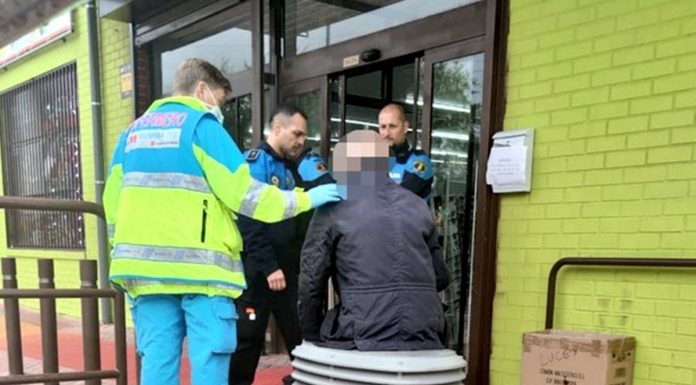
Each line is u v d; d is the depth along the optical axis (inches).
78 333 232.7
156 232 86.6
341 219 86.0
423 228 86.9
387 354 80.4
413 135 160.1
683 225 108.6
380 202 87.0
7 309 122.0
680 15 108.7
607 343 106.0
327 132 178.9
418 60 157.6
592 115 120.3
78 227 275.0
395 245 84.4
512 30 132.9
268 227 125.4
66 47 276.2
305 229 130.5
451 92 148.0
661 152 111.2
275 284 121.9
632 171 114.9
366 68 171.2
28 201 111.6
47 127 295.4
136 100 243.0
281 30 193.2
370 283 83.4
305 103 186.7
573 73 123.0
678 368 109.0
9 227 323.3
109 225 96.7
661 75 111.2
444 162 151.3
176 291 87.1
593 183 120.2
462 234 149.7
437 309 86.2
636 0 114.2
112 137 257.3
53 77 288.5
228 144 89.1
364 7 168.9
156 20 231.5
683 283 108.7
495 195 136.2
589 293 121.1
